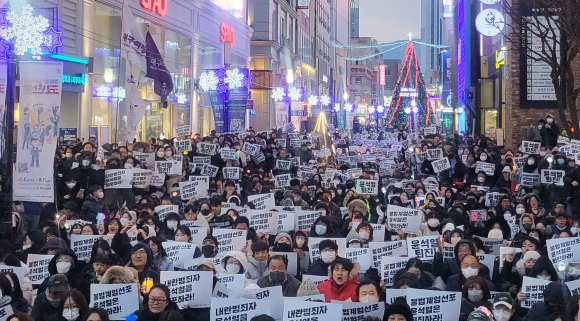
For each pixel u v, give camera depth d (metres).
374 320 7.72
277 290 8.81
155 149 22.05
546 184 18.47
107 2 28.94
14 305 8.70
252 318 7.50
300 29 80.06
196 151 24.81
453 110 60.97
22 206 15.09
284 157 26.06
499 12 29.25
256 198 16.17
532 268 9.93
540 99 32.59
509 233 14.27
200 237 12.79
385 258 10.77
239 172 21.73
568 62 22.75
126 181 16.14
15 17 15.23
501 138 35.53
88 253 11.49
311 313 7.91
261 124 63.38
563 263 9.81
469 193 17.97
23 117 12.43
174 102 38.75
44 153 12.39
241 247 12.02
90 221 14.00
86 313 7.74
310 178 22.02
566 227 13.31
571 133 22.89
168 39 37.88
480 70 46.75
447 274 10.77
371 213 17.25
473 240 12.27
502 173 20.94
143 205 14.42
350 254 11.52
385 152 34.78
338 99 100.50
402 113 88.44
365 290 8.66
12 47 13.27
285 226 14.12
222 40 48.31
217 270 10.56
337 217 15.30
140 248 9.77
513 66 32.81
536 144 22.55
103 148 21.23
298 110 65.25
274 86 63.47
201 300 8.83
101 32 28.86
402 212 13.62
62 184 16.16
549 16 23.03
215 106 39.53
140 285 9.52
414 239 11.25
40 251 10.91
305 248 12.25
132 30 21.89
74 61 25.78
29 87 12.40
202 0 43.25
